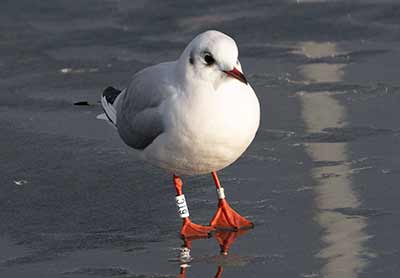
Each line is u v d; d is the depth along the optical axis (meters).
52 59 18.77
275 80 16.72
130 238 11.38
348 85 16.19
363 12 20.05
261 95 16.03
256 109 10.98
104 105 12.73
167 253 10.92
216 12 20.97
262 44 18.77
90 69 18.08
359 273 10.07
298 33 19.23
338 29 19.23
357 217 11.45
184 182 12.87
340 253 10.58
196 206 12.19
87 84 17.33
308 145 13.80
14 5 22.09
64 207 12.34
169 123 10.97
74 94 16.84
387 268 10.14
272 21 19.98
